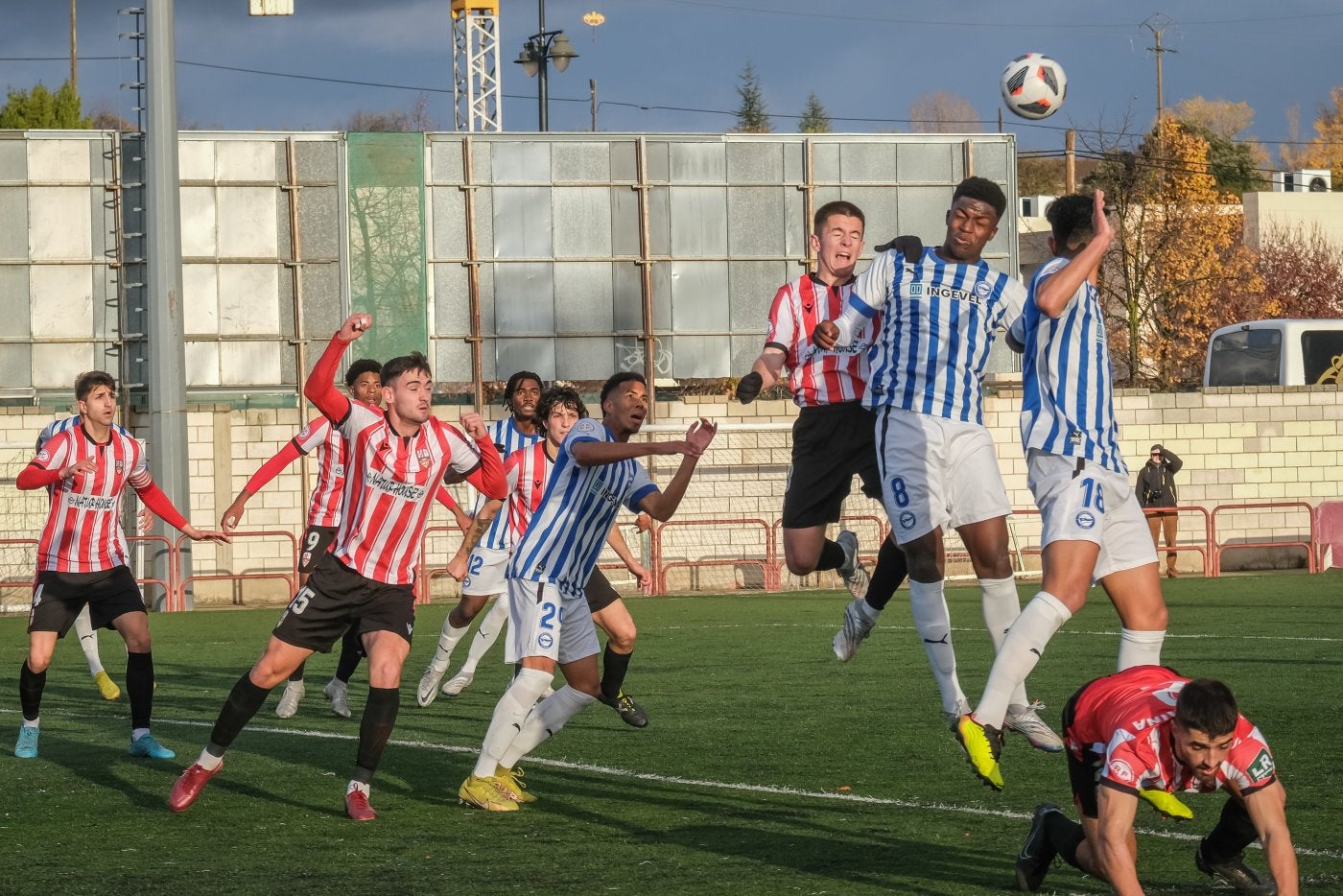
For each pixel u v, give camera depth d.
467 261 48.50
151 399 43.28
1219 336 65.62
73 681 26.70
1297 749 16.38
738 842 12.44
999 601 13.80
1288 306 104.19
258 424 46.53
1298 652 26.55
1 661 30.62
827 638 31.91
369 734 13.83
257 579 46.22
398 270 47.97
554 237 49.06
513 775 14.87
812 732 18.53
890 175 50.84
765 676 24.84
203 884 11.22
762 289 50.19
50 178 46.34
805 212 50.31
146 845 12.67
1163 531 48.75
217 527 46.19
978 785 14.85
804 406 16.11
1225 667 24.34
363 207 47.78
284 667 14.07
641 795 14.64
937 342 13.57
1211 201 96.69
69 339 46.38
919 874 11.26
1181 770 9.23
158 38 43.06
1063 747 13.44
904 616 37.31
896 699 21.56
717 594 47.44
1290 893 8.94
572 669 14.62
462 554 21.77
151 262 43.16
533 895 10.74
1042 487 12.60
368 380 20.94
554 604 14.21
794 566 16.55
